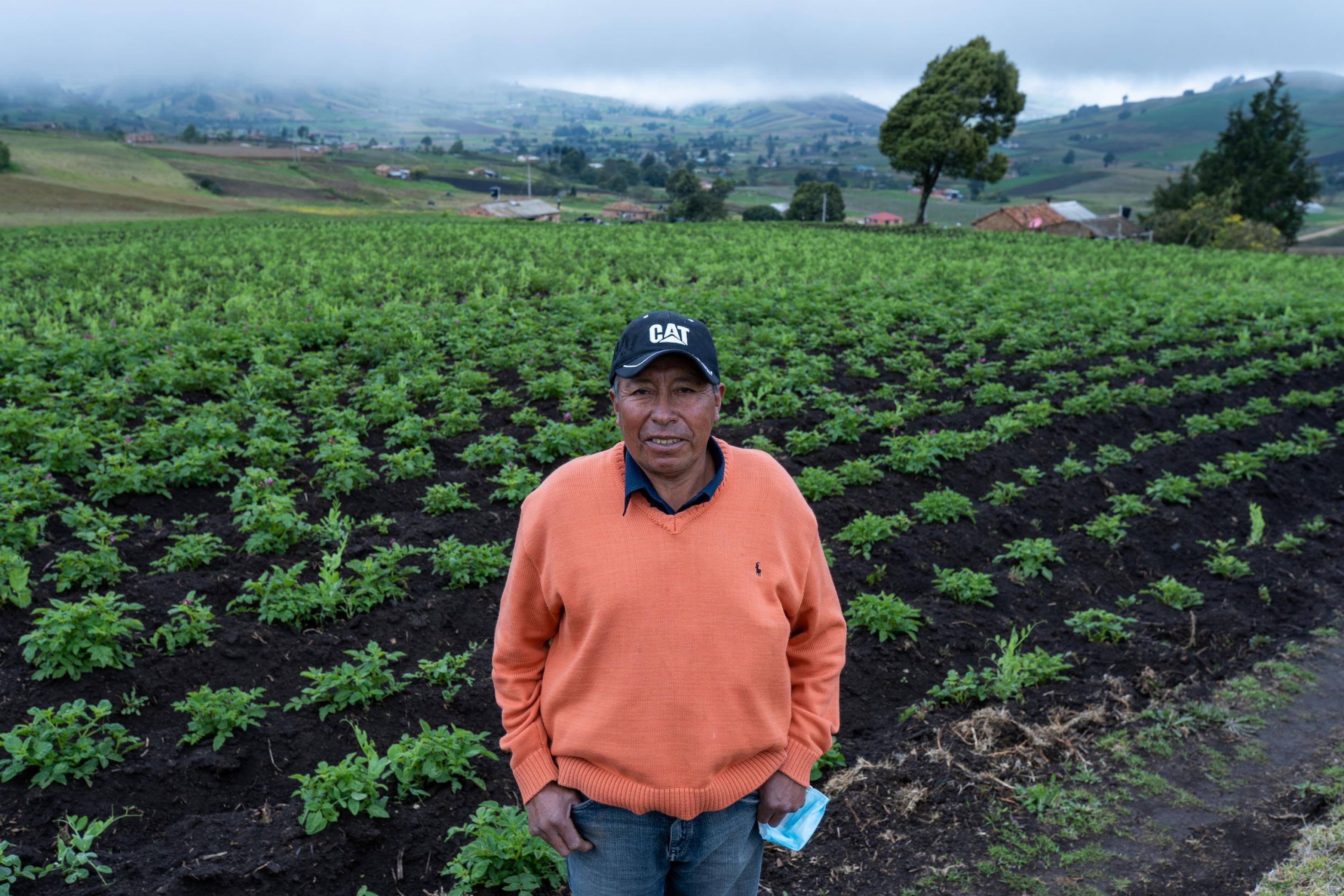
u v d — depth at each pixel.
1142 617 6.21
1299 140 63.12
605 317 14.34
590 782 2.26
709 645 2.16
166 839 3.73
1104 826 4.14
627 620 2.15
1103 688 5.22
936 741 4.69
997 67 55.53
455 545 6.15
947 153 55.50
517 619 2.38
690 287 18.20
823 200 119.62
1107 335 14.74
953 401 11.23
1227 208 50.72
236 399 9.56
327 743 4.46
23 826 3.70
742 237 34.22
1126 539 7.30
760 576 2.21
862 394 11.33
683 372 2.12
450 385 10.70
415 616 5.60
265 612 5.29
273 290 18.69
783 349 13.09
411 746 4.25
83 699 4.43
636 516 2.19
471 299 16.50
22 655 4.80
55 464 7.38
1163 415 10.87
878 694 5.21
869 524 6.82
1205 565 7.08
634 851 2.33
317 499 7.30
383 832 3.84
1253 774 4.56
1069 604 6.41
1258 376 12.71
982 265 24.14
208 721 4.36
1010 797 4.32
